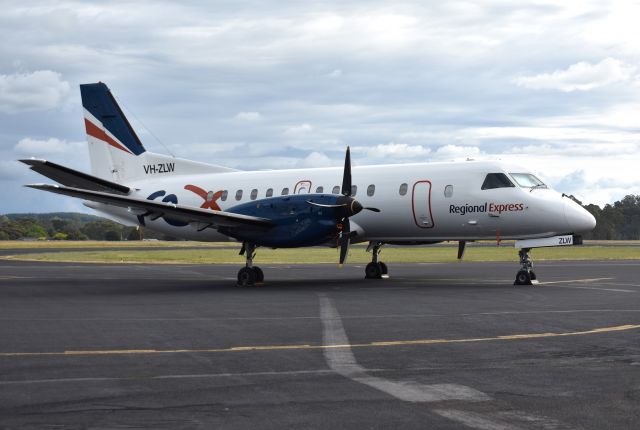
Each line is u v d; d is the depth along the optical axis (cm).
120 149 2798
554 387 705
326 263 3894
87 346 971
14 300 1688
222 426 578
